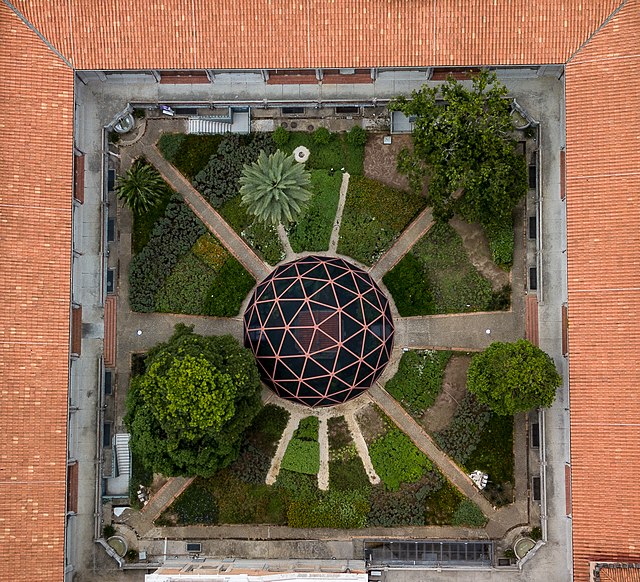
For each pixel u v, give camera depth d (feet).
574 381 141.69
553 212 159.43
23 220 143.23
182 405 128.06
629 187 140.26
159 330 161.58
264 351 143.23
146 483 158.51
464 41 145.48
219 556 158.10
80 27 146.20
